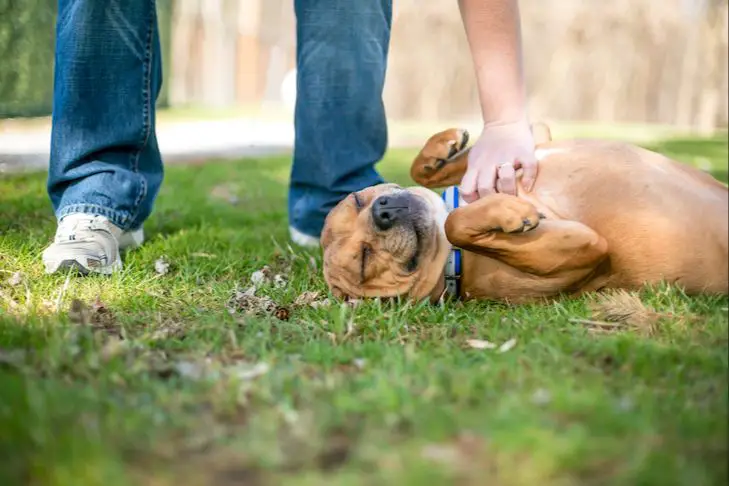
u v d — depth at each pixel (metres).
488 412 1.01
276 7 7.99
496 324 1.35
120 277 1.65
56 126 1.81
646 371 1.15
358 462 0.93
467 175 1.57
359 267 1.50
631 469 0.89
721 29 5.65
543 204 1.49
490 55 1.63
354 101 1.92
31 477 0.90
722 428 0.98
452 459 0.93
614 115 5.96
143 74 1.84
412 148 4.30
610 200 1.44
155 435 0.99
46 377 1.14
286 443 0.98
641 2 5.77
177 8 7.57
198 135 4.93
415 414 1.01
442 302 1.49
